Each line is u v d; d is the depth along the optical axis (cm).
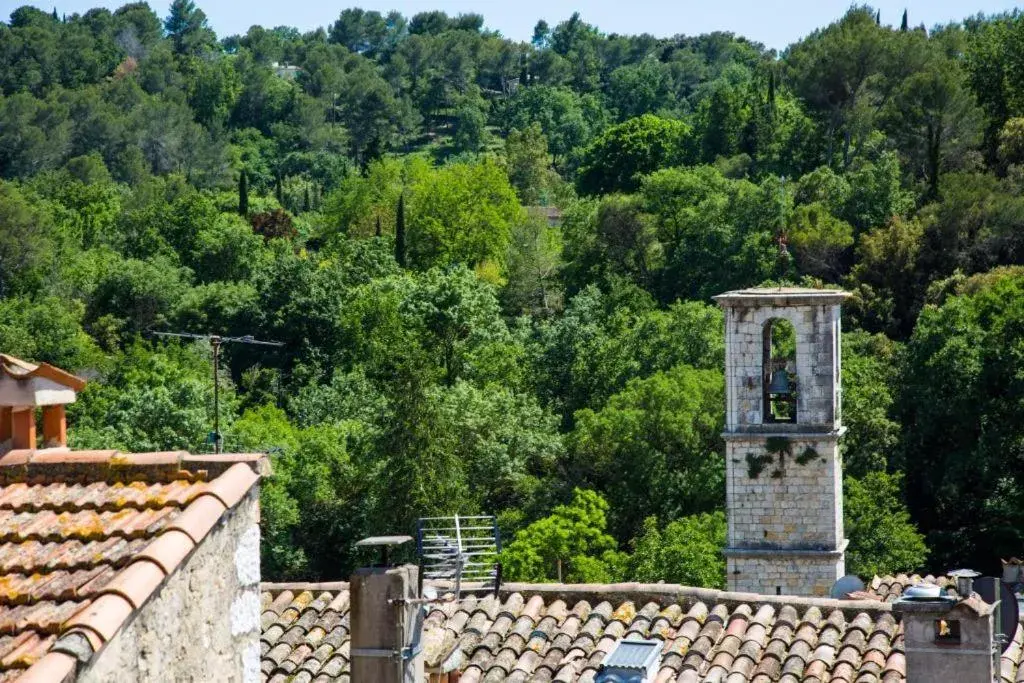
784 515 6825
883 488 11050
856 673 3425
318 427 13338
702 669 3425
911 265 17312
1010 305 13150
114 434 12238
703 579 9912
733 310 6888
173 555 1905
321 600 3631
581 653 3497
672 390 12269
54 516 2053
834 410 6856
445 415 12519
